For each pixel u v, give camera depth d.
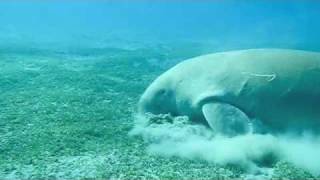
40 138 1.84
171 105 2.12
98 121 2.11
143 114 2.16
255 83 1.93
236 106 1.94
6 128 1.96
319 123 1.92
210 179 1.48
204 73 2.05
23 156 1.65
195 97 2.00
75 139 1.84
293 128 1.92
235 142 1.72
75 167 1.56
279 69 1.95
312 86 1.90
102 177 1.48
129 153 1.71
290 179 1.49
